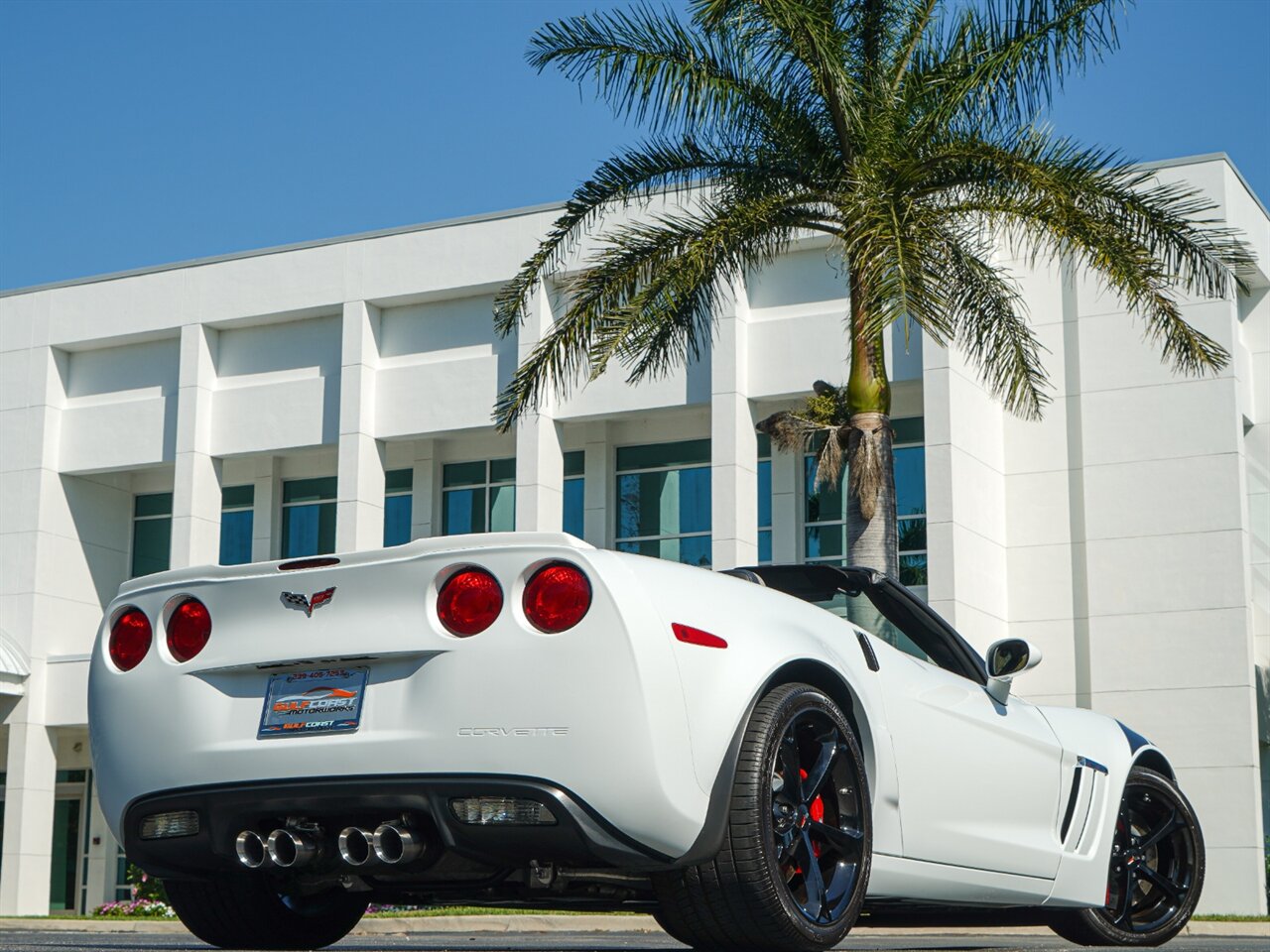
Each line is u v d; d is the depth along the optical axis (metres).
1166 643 23.41
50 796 28.83
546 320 26.27
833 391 20.84
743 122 15.27
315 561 4.09
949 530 22.52
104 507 31.02
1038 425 24.67
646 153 15.59
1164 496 23.73
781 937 3.97
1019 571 24.47
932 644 5.13
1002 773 5.04
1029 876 5.14
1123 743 5.86
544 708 3.76
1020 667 5.08
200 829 4.20
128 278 29.81
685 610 3.92
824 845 4.25
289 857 4.06
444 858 4.11
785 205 15.17
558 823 3.74
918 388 24.94
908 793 4.53
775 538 25.56
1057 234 14.08
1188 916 5.95
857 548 15.53
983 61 14.81
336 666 4.04
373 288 27.67
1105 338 24.39
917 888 4.61
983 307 15.42
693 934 4.05
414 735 3.86
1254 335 25.48
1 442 30.33
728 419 24.50
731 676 3.93
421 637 3.90
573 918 14.13
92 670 4.45
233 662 4.14
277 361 28.95
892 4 15.42
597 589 3.78
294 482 30.02
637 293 15.65
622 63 15.03
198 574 4.26
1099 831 5.57
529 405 16.00
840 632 4.48
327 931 5.14
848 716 4.36
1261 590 25.05
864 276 13.47
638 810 3.73
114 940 8.52
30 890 28.14
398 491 29.03
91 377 30.47
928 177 14.64
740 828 3.86
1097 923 5.74
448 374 27.38
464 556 3.90
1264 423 25.27
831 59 14.43
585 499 27.22
